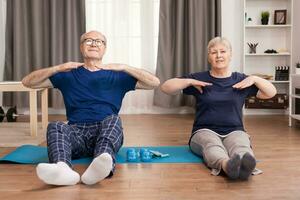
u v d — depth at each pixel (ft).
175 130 10.81
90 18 14.76
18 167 6.42
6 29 14.40
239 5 14.75
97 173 5.16
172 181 5.57
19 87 9.66
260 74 14.64
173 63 14.57
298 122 12.39
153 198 4.83
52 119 13.37
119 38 14.84
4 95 14.61
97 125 6.72
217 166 5.87
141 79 6.89
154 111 15.23
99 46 6.91
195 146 6.99
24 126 11.64
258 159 7.03
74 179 5.32
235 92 7.07
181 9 14.19
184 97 14.74
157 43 14.83
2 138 9.45
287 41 14.64
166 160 6.89
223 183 5.46
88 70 7.01
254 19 14.84
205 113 7.17
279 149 7.99
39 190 5.15
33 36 14.29
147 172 6.07
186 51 14.60
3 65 14.89
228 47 7.12
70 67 6.81
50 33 14.35
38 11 14.23
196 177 5.77
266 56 14.89
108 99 6.95
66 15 14.19
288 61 14.67
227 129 7.04
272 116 14.17
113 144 5.99
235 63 14.97
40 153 7.39
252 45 14.57
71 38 14.34
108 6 14.73
